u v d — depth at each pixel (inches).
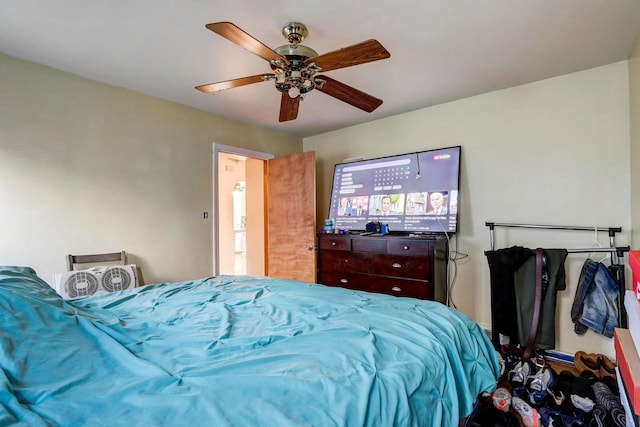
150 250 114.6
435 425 37.4
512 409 69.3
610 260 91.3
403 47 83.4
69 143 96.3
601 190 94.4
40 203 90.9
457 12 68.9
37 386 30.0
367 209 140.1
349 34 77.2
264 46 63.0
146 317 55.3
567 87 99.8
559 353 99.3
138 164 111.7
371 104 90.6
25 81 88.7
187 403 28.7
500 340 102.7
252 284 82.6
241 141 148.2
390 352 41.6
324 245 135.3
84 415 27.0
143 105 113.0
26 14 68.8
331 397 31.1
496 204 113.4
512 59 90.1
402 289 112.1
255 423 26.6
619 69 91.6
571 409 68.2
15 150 87.0
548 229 103.1
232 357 39.4
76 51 84.6
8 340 33.1
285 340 44.8
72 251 96.7
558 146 101.5
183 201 124.7
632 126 86.9
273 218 159.9
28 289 48.3
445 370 42.3
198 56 87.7
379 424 31.0
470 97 119.1
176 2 65.2
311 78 73.9
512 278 94.3
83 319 45.3
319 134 171.3
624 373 38.3
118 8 67.1
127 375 34.4
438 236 115.4
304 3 65.6
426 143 130.8
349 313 56.3
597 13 69.1
